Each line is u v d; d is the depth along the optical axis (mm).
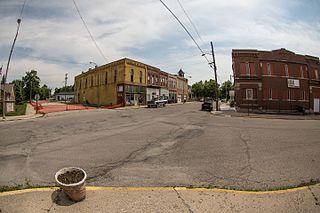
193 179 5113
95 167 5992
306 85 31703
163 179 5109
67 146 8523
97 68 45469
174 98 58156
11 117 21141
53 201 3836
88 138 10195
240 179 5109
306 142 9297
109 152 7613
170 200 3908
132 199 3938
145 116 21484
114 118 19453
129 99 38281
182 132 11984
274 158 6883
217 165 6184
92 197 4008
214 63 28766
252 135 11023
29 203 3768
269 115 24188
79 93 58250
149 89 44219
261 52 30703
